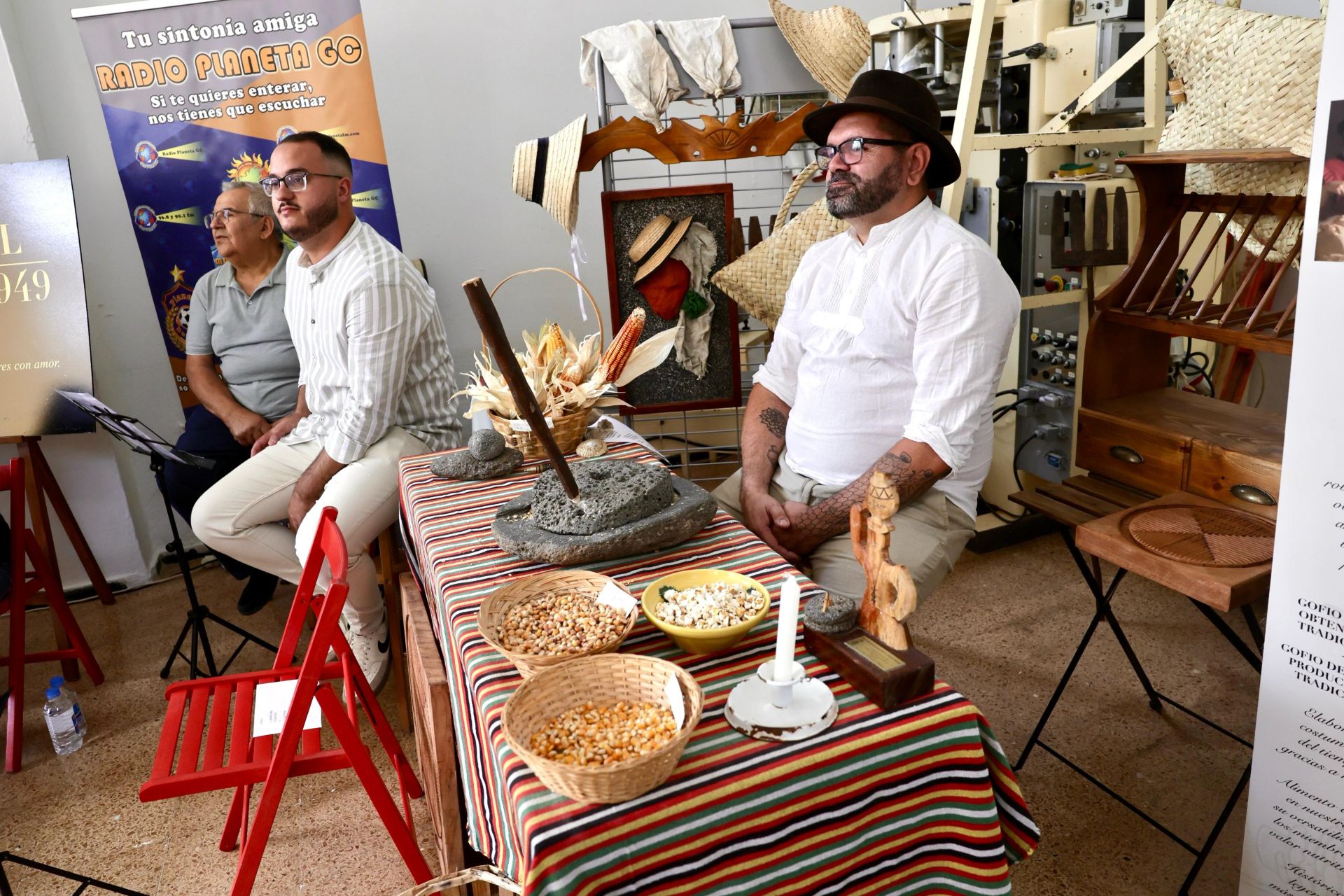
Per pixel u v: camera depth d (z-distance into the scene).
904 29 3.22
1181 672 2.58
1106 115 3.07
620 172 4.04
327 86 3.25
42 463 3.08
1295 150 1.97
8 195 2.91
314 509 2.53
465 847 1.72
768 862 1.10
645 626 1.43
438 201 3.86
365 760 1.81
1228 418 2.23
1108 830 2.03
